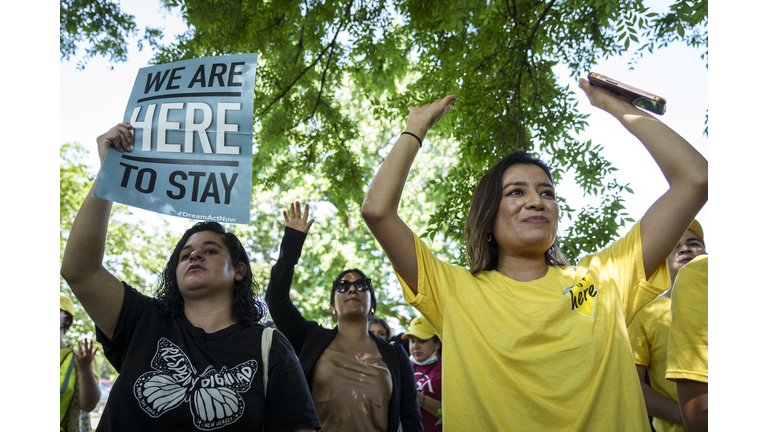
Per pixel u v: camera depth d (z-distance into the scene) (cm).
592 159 490
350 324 323
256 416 182
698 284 208
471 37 548
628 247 194
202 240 217
